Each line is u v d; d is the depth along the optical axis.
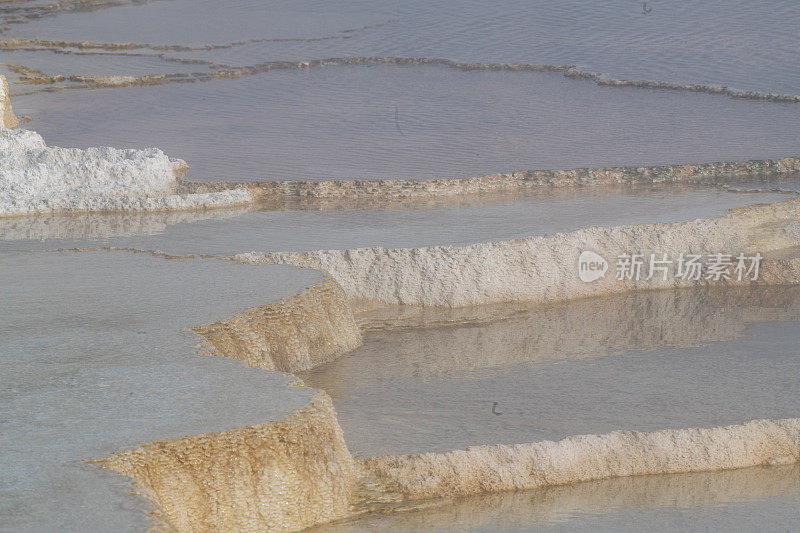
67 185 39.31
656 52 70.19
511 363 28.16
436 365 27.78
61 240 33.56
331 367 27.12
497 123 51.78
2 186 38.47
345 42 76.81
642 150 45.78
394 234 34.38
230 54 72.38
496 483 20.98
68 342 22.19
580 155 44.97
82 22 87.25
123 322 23.66
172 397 19.17
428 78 65.00
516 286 33.06
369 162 43.69
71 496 15.03
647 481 21.80
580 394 25.67
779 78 61.69
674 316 32.38
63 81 63.28
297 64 69.00
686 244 35.03
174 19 88.44
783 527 19.88
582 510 20.36
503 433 22.66
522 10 87.00
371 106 56.31
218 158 44.28
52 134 48.53
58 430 17.55
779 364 28.12
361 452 21.27
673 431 22.69
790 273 35.09
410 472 20.67
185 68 67.75
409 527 19.12
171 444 17.16
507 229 35.00
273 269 28.95
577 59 69.06
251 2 96.44
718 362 28.33
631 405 24.88
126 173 40.00
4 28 83.81
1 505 14.71
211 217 37.03
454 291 32.31
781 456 22.78
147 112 54.41
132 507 14.71
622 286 34.44
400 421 23.34
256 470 17.95
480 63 68.75
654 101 57.31
